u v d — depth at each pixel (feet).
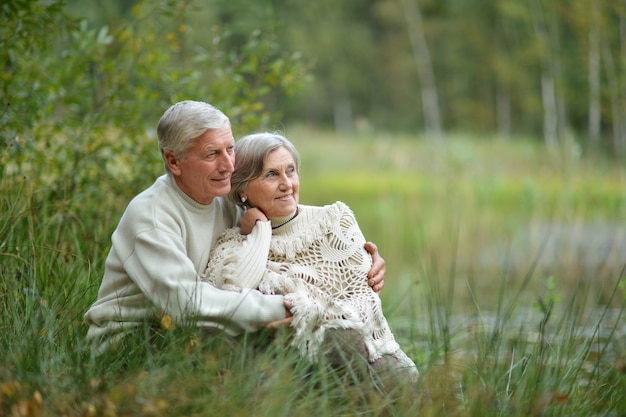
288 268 14.35
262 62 24.35
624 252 38.27
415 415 12.91
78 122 21.93
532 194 48.26
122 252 13.94
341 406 13.05
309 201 66.23
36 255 16.71
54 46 22.82
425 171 80.59
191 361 12.74
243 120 23.31
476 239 42.19
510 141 99.96
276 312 13.50
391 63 162.50
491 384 14.43
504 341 18.06
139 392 11.79
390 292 29.04
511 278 32.40
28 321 14.53
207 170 13.92
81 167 21.20
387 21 162.71
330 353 13.73
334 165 88.17
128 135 23.13
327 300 14.01
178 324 13.38
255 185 14.53
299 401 12.71
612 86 92.73
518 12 117.19
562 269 34.04
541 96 131.44
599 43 97.19
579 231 41.37
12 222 17.02
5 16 20.08
